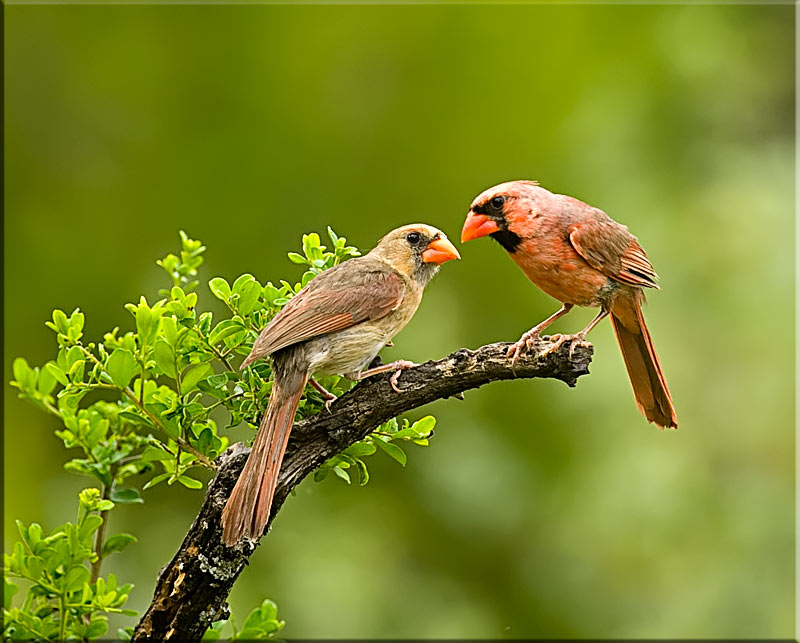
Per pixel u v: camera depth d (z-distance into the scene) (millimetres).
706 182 14336
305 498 11961
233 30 14562
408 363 6727
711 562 12242
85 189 14172
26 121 14227
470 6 14500
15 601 8812
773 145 14859
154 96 14562
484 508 12148
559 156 14141
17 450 12023
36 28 14461
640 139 14266
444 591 12023
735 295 13305
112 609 6340
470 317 12766
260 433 6227
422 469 12242
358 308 7020
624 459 12422
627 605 12133
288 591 11398
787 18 15219
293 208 14039
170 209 14078
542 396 12586
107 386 6445
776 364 13039
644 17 14859
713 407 12977
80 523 6484
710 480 12664
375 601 11578
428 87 14438
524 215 7699
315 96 14477
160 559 11289
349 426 6270
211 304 11438
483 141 14250
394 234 7922
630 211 13664
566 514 12391
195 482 6645
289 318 6539
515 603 12188
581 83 14547
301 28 14516
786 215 13805
